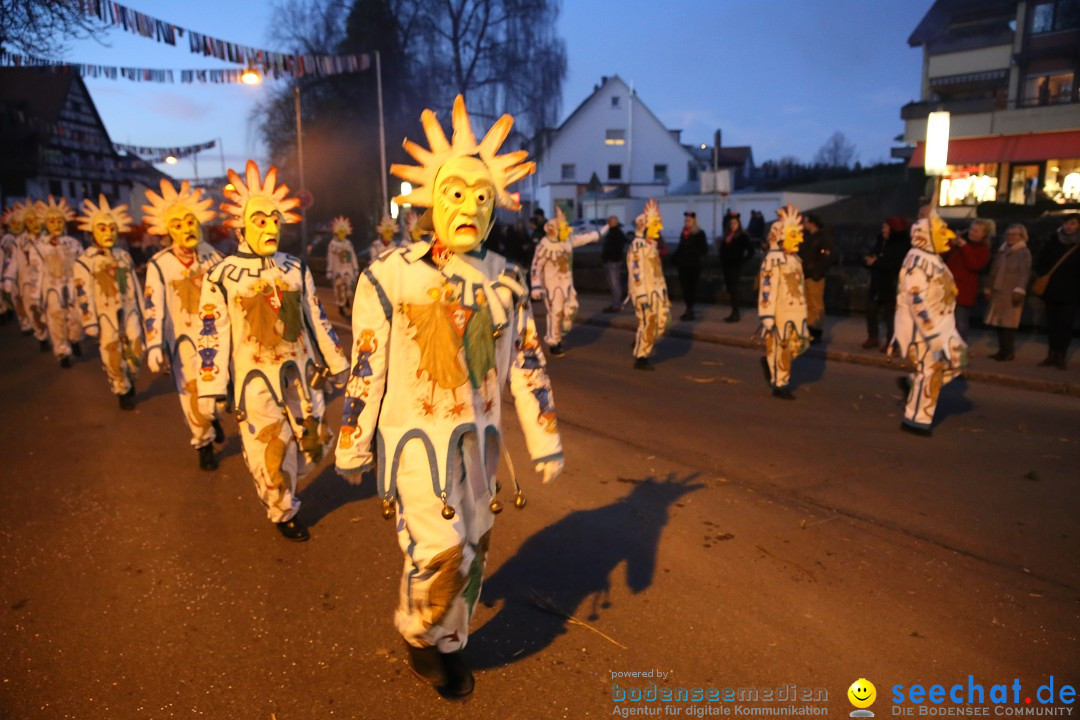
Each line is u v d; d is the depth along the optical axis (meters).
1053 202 21.94
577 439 6.89
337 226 16.59
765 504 5.34
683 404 8.24
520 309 3.23
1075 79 28.39
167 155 36.88
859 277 14.34
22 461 6.45
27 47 10.05
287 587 4.21
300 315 4.80
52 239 10.81
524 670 3.44
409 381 3.04
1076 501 5.43
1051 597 4.08
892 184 38.38
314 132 41.25
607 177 54.84
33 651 3.61
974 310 12.66
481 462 3.11
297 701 3.24
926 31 31.84
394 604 4.02
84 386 9.57
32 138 35.25
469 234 2.98
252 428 4.70
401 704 3.21
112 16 10.63
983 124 28.00
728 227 13.88
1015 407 8.18
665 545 4.69
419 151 3.05
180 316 6.11
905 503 5.38
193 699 3.26
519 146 40.56
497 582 4.25
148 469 6.23
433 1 39.09
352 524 5.07
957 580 4.27
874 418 7.70
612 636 3.71
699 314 15.04
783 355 8.37
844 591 4.13
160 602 4.06
